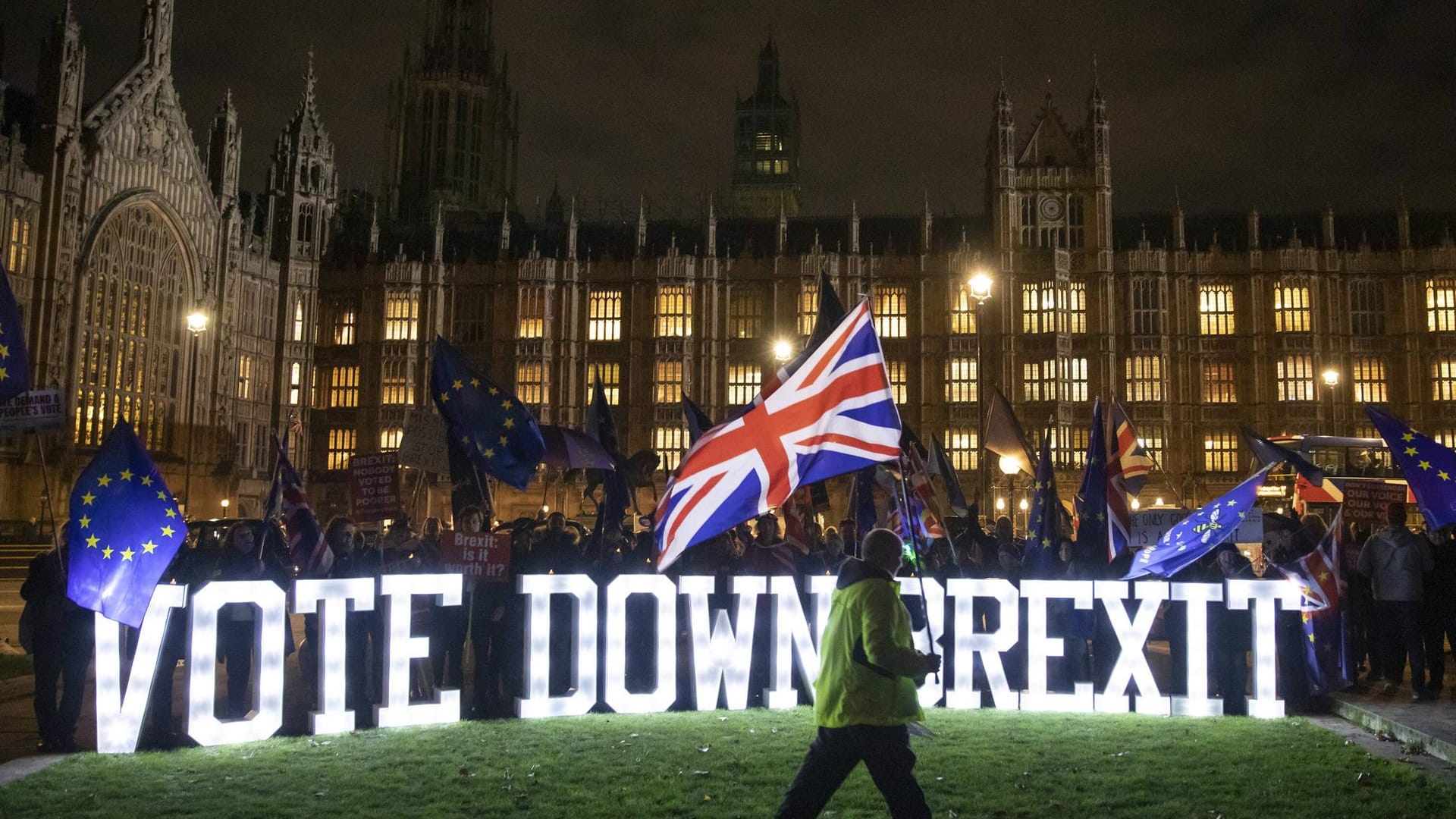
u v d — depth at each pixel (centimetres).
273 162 8300
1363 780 1249
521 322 7869
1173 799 1177
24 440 6012
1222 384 7444
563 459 2031
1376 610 2067
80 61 6431
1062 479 7188
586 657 1652
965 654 1712
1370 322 7400
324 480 7919
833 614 918
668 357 7750
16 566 4984
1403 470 1758
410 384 7925
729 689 1686
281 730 1585
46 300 6144
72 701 1482
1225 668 1802
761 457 1306
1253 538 2117
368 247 8481
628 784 1231
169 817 1109
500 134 11581
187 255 7238
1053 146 7731
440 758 1366
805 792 894
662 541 1305
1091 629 1828
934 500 2144
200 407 7331
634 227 8406
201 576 1702
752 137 13912
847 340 1324
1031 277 7494
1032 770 1304
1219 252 7512
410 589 1592
